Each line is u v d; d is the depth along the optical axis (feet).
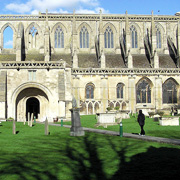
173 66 311.68
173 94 301.63
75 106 112.06
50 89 231.30
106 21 335.47
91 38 332.39
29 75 231.91
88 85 289.94
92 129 135.85
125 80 293.84
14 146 85.10
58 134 116.98
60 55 316.40
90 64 305.53
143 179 50.03
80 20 332.19
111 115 154.71
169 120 151.84
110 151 75.61
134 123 164.66
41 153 73.61
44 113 237.04
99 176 52.24
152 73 295.69
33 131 134.21
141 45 334.65
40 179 50.60
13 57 305.32
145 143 87.97
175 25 344.08
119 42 334.03
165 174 52.70
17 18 323.16
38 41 325.83
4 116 221.87
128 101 291.58
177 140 90.43
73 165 60.39
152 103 298.15
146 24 339.77
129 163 61.77
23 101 237.66
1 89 224.12
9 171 55.77
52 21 328.49
